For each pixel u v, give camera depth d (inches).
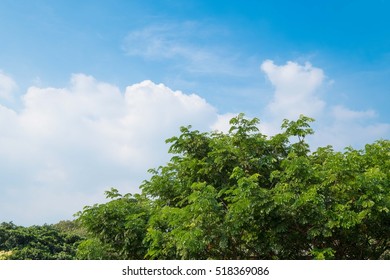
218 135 713.0
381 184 497.7
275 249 519.5
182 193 666.8
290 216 493.0
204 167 642.2
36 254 1279.5
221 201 609.3
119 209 676.1
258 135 675.4
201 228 510.6
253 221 495.8
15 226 1487.5
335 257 533.6
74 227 1847.9
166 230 631.2
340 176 498.6
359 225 512.7
